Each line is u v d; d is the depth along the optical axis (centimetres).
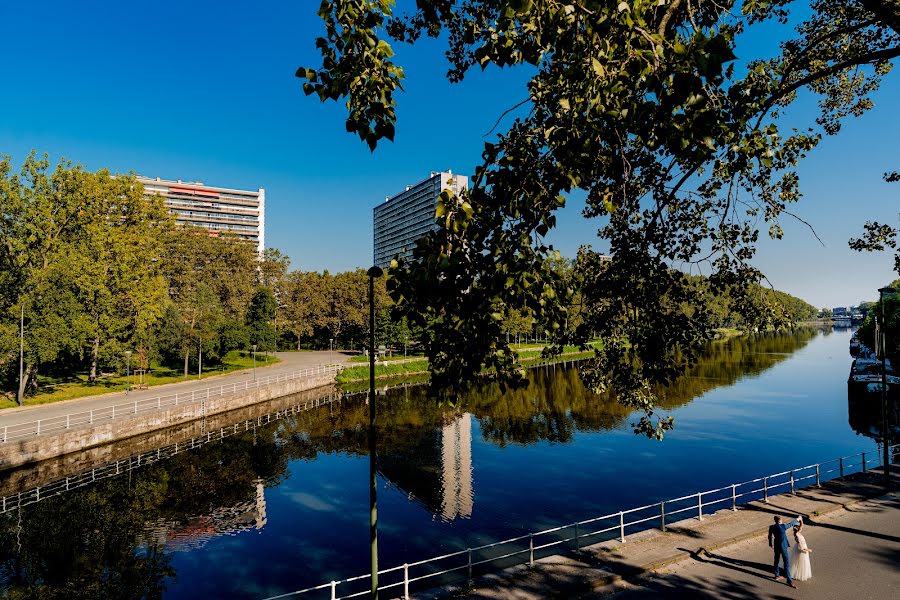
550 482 2644
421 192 18175
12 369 3897
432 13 855
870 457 3030
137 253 4781
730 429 3741
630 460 3016
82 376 5078
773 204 904
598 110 447
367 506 2370
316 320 8919
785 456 3077
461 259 467
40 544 1981
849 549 1398
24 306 3672
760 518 1622
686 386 5788
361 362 7225
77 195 4319
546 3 442
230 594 1616
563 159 472
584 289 906
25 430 2859
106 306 4375
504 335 509
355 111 516
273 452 3278
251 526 2147
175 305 5778
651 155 673
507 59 524
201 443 3462
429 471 2873
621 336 915
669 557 1362
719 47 385
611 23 434
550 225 487
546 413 4450
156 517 2245
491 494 2480
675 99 423
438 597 1191
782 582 1241
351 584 1656
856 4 912
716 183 920
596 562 1344
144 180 15600
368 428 3931
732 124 567
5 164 3969
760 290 867
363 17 496
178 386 4891
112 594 1620
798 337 17762
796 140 880
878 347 4634
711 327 806
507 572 1302
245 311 7769
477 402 5038
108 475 2773
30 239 3991
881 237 1034
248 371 6325
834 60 991
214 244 9312
